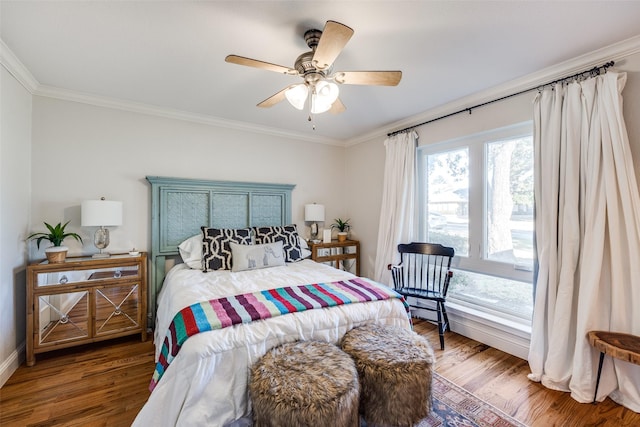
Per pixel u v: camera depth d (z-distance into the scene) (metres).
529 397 1.91
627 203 1.78
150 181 2.99
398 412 1.49
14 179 2.21
